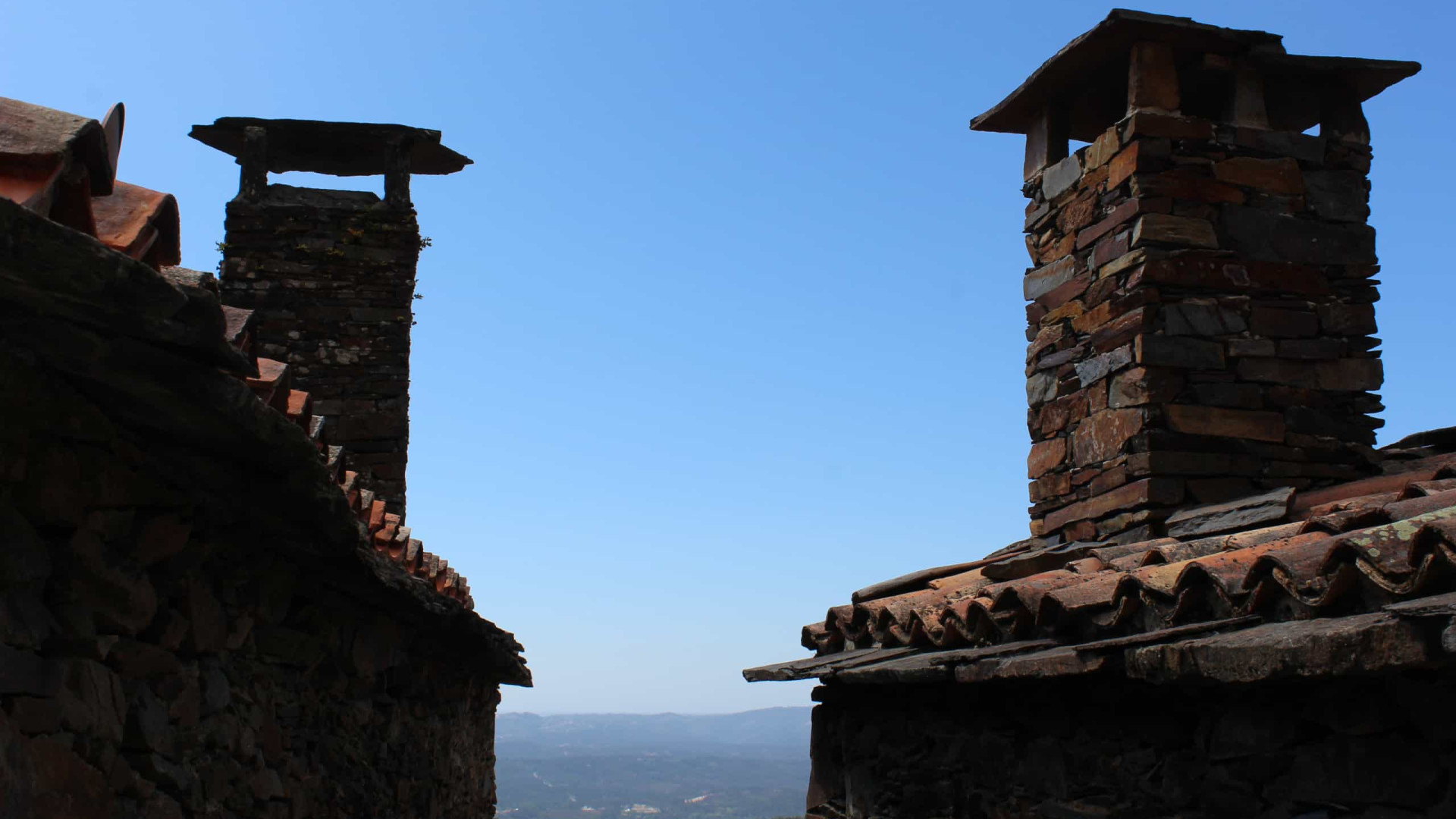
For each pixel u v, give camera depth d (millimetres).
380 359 10617
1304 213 5730
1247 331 5516
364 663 5668
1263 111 5844
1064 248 6086
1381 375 5590
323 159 11492
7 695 2787
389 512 10297
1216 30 5742
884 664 4523
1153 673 3070
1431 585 2609
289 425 3145
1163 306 5457
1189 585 3297
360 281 10727
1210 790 3436
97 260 2225
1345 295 5699
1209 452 5328
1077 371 5832
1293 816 3150
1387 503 3814
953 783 4688
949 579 5418
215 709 4027
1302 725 3156
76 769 3053
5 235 2104
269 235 10672
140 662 3465
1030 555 5164
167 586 3658
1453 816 2686
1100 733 3904
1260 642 2705
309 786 5086
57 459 3041
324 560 4465
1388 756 2875
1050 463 5984
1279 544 3385
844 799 5555
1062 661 3434
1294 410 5465
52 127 2404
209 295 2465
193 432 3146
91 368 2760
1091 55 5941
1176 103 5715
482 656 7355
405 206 10930
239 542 4137
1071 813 3965
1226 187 5633
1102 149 5844
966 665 3943
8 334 2615
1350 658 2482
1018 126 6750
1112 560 4707
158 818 3508
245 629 4285
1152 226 5480
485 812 10328
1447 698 2705
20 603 2926
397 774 6574
